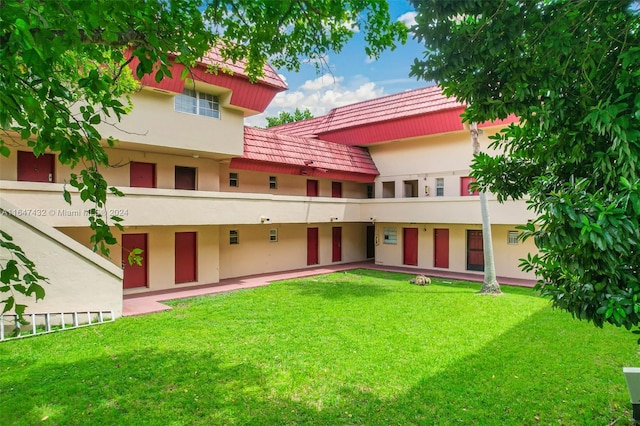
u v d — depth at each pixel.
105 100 3.52
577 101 2.96
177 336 7.88
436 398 5.18
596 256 2.53
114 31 2.74
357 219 19.41
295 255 18.56
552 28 2.88
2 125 2.40
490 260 12.59
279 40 6.09
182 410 4.85
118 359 6.52
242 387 5.50
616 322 2.70
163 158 13.45
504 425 4.54
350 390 5.42
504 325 8.67
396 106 18.50
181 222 12.23
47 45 2.23
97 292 9.32
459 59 3.08
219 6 5.21
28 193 9.41
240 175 16.22
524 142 4.12
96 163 3.74
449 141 17.31
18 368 6.09
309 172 17.62
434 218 16.77
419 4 2.89
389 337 7.79
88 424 4.52
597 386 5.55
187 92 12.81
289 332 8.15
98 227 3.71
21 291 2.77
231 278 15.85
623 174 2.56
